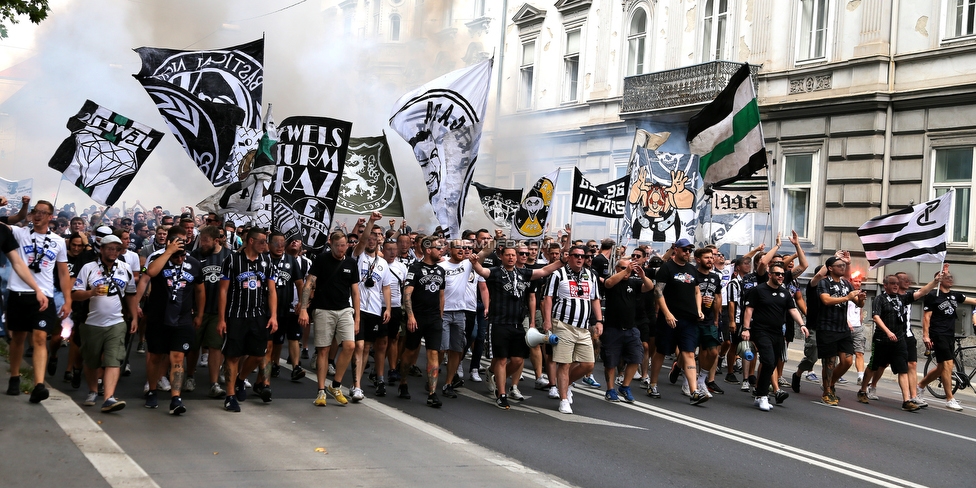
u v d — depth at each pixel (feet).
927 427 39.47
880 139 76.54
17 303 32.83
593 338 44.21
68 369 39.81
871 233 53.83
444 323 41.52
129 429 30.19
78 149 47.06
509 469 27.50
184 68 47.14
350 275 37.55
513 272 39.93
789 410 42.57
